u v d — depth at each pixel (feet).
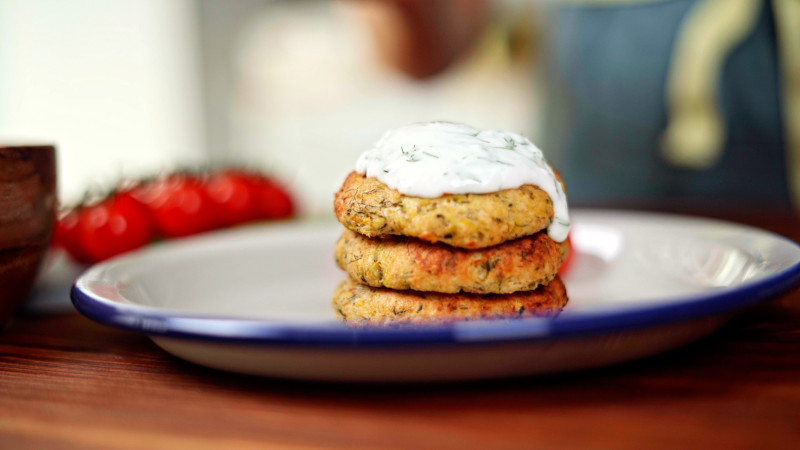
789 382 0.83
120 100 4.40
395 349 0.79
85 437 0.79
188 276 1.16
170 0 4.13
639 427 0.77
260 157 4.10
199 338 0.82
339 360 0.81
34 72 4.50
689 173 2.86
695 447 0.75
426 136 1.02
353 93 3.80
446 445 0.76
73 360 0.95
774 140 2.68
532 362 0.82
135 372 0.91
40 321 1.09
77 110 4.51
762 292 0.84
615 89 3.00
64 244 1.41
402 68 3.60
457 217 0.96
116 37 4.32
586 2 3.10
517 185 0.99
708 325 0.87
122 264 1.09
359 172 1.06
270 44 3.92
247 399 0.84
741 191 2.75
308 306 1.14
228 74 4.09
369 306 1.00
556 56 3.22
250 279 1.22
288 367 0.83
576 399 0.82
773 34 2.63
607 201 2.28
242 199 1.57
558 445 0.75
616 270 1.24
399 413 0.81
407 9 3.38
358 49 3.69
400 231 0.98
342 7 3.64
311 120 3.93
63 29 4.40
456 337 0.78
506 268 0.98
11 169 1.00
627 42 2.95
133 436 0.79
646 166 2.97
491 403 0.82
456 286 0.98
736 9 2.69
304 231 1.36
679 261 1.18
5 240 1.00
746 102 2.71
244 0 3.92
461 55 3.48
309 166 4.01
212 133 4.22
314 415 0.81
